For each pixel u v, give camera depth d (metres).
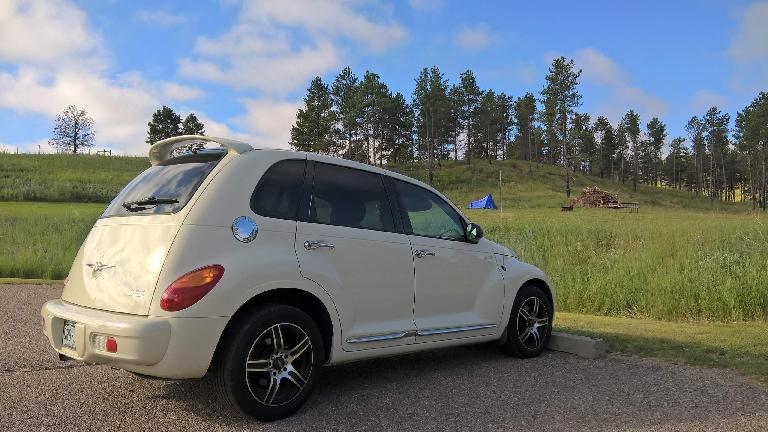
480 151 145.62
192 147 4.54
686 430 3.65
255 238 3.84
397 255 4.58
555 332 6.09
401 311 4.59
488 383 4.75
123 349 3.41
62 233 16.69
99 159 83.69
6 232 16.83
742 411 4.02
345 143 110.69
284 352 3.84
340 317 4.15
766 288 8.25
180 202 3.82
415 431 3.64
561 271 10.77
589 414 3.97
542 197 90.31
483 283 5.29
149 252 3.66
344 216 4.39
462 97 124.12
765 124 105.88
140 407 4.02
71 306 3.92
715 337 6.45
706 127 130.25
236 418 3.83
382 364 5.38
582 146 139.50
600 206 65.25
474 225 5.25
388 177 4.86
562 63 99.25
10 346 5.86
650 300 8.62
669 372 5.08
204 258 3.61
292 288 3.88
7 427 3.59
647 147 144.12
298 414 3.94
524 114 141.75
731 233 16.17
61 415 3.83
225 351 3.62
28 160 76.56
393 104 109.19
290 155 4.27
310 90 104.94
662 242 15.08
